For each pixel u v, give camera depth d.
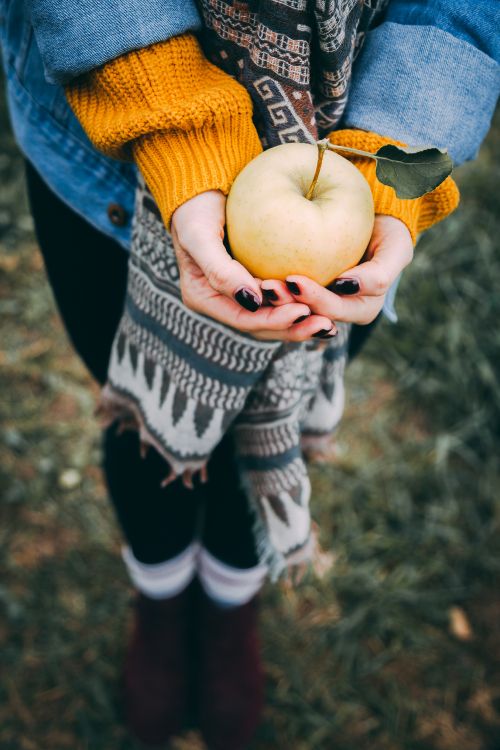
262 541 0.78
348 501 1.25
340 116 0.62
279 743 1.04
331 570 1.18
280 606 1.15
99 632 1.11
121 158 0.61
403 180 0.52
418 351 1.41
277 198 0.54
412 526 1.24
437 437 1.33
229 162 0.57
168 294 0.64
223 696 1.00
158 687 1.00
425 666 1.12
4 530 1.18
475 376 1.39
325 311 0.55
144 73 0.57
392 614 1.15
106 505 1.22
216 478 0.82
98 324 0.77
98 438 1.28
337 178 0.55
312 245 0.54
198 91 0.58
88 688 1.06
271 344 0.63
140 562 0.90
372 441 1.33
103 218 0.70
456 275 1.50
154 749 1.03
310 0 0.55
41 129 0.68
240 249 0.56
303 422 0.77
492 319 1.45
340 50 0.57
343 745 1.04
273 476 0.72
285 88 0.58
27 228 1.48
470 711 1.09
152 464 0.79
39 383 1.33
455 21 0.62
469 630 1.15
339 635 1.12
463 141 0.64
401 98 0.62
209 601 0.97
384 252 0.58
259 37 0.56
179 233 0.56
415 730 1.06
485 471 1.30
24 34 0.66
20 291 1.42
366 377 1.40
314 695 1.08
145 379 0.69
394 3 0.64
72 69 0.57
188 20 0.57
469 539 1.24
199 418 0.68
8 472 1.22
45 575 1.14
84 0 0.56
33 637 1.10
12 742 1.01
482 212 1.59
